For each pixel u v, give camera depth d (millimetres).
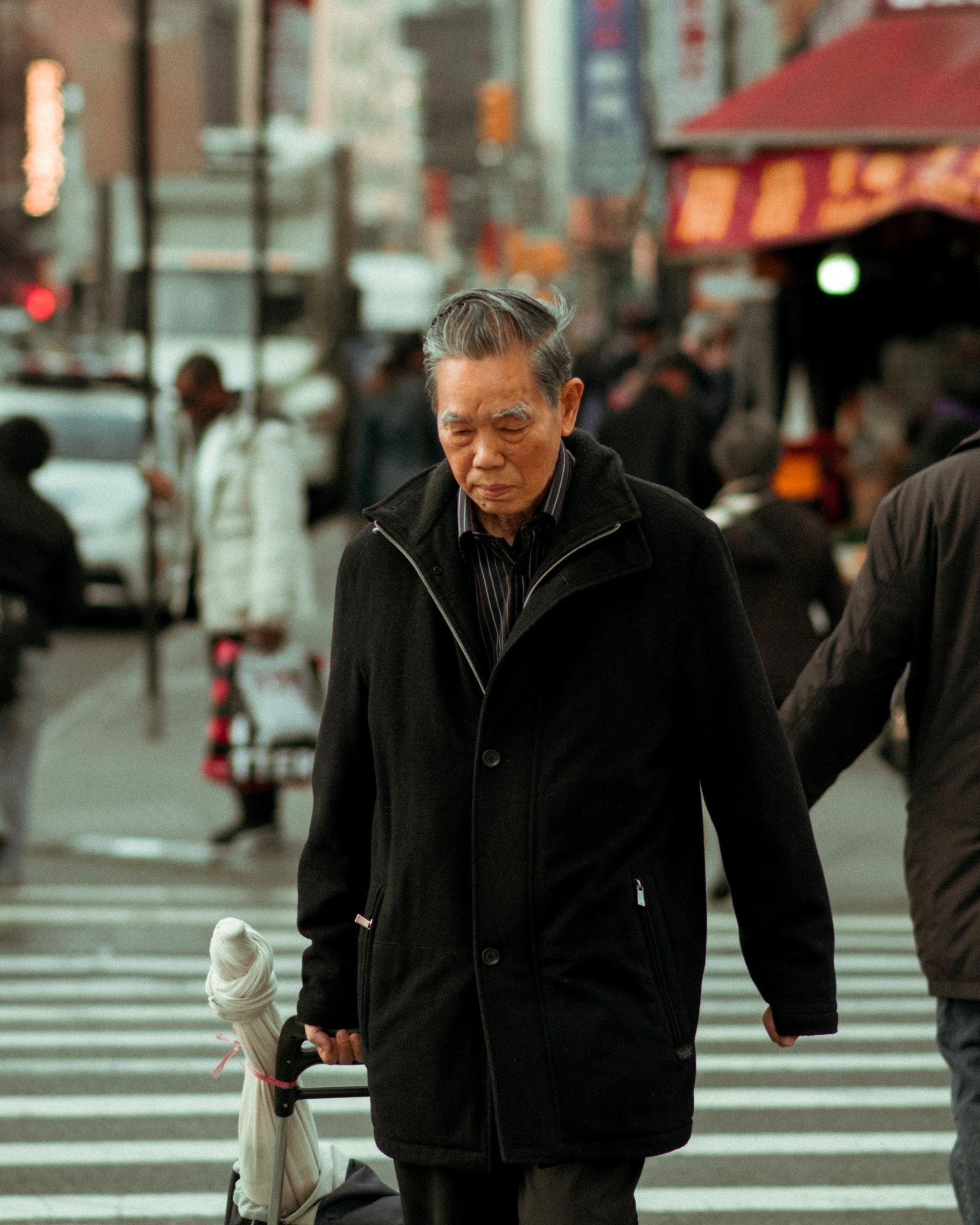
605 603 6309
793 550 14648
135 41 24891
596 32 77312
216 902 17531
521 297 6152
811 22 35812
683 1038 6336
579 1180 6191
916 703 7652
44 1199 10328
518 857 6223
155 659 25609
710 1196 10422
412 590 6484
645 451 24109
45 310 59281
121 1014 13977
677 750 6516
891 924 16859
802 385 28031
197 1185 10578
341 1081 12555
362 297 55188
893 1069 12719
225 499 18719
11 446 17797
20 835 18250
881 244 28250
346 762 6680
